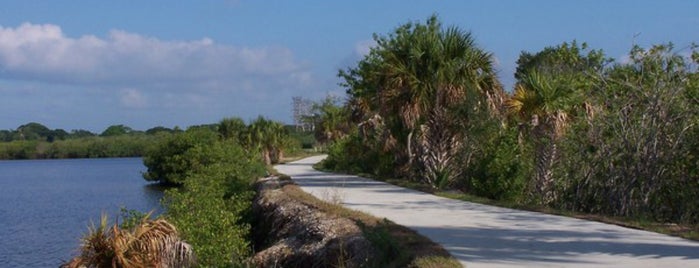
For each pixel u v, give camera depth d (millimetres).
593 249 12477
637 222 16156
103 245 10031
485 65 28141
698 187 18281
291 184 28016
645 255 11836
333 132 70312
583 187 20266
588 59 25891
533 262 11242
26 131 163500
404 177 32781
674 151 18594
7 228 31375
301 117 110188
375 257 12477
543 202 21453
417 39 28328
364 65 35000
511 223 16156
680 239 13617
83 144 149000
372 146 37594
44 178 73812
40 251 25281
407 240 13117
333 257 13758
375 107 34844
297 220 18312
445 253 11820
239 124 61094
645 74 20906
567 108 23172
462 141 27797
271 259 15727
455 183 27234
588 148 20297
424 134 28266
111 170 90875
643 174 18812
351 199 22375
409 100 28219
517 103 24094
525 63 47906
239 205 23375
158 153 58188
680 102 19047
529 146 23672
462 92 27625
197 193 20172
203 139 57062
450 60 27703
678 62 20109
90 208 39625
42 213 37500
